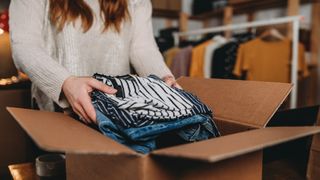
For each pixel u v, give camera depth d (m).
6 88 1.33
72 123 0.50
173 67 2.62
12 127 1.33
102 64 0.93
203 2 3.30
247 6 2.89
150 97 0.59
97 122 0.54
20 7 0.79
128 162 0.40
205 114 0.62
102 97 0.58
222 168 0.44
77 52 0.86
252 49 2.19
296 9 2.31
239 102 0.65
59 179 0.79
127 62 0.97
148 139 0.54
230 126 0.63
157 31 3.47
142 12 1.00
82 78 0.64
